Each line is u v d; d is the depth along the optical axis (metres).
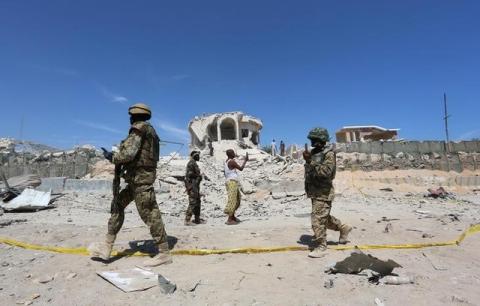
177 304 3.88
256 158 21.36
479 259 5.77
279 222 9.02
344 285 4.43
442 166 19.08
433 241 6.66
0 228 7.87
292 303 3.93
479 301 4.08
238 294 4.14
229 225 8.62
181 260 5.34
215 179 17.66
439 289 4.41
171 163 19.00
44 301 4.01
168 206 13.26
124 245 6.07
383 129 36.62
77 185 15.45
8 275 4.83
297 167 17.58
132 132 5.06
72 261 5.29
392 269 4.86
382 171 18.25
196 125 42.44
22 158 19.52
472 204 14.10
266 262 5.27
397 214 10.31
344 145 18.53
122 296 4.08
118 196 5.34
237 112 42.19
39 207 11.45
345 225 6.28
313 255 5.48
